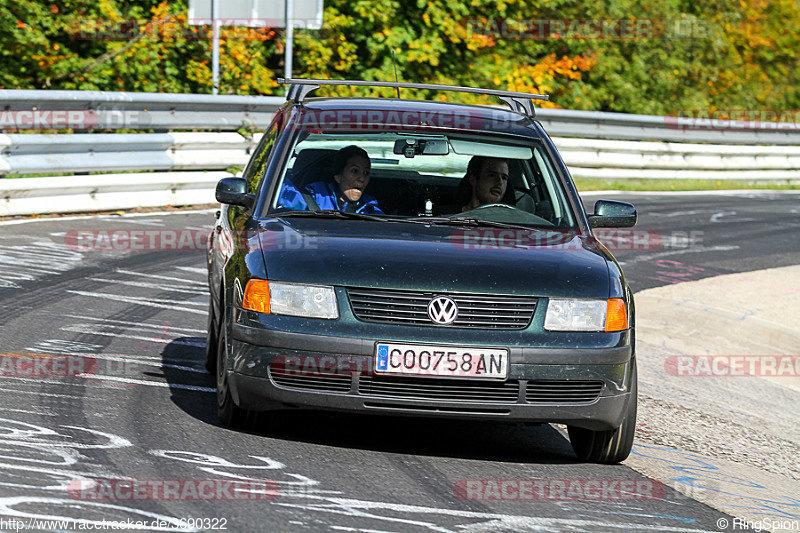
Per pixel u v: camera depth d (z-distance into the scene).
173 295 30.50
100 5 62.84
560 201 20.91
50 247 35.50
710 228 54.88
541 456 18.88
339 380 16.94
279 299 17.20
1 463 15.27
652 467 18.98
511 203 20.89
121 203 44.06
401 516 14.58
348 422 19.73
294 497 14.94
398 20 77.12
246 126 50.38
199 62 64.62
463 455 18.27
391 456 17.67
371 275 17.22
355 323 16.97
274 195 20.12
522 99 24.02
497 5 79.88
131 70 62.41
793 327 34.38
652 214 58.06
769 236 53.72
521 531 14.46
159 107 46.41
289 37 59.03
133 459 16.06
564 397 17.36
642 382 26.83
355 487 15.74
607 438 18.33
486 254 18.20
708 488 18.05
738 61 106.94
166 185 46.22
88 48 64.81
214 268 21.92
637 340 31.70
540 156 21.55
